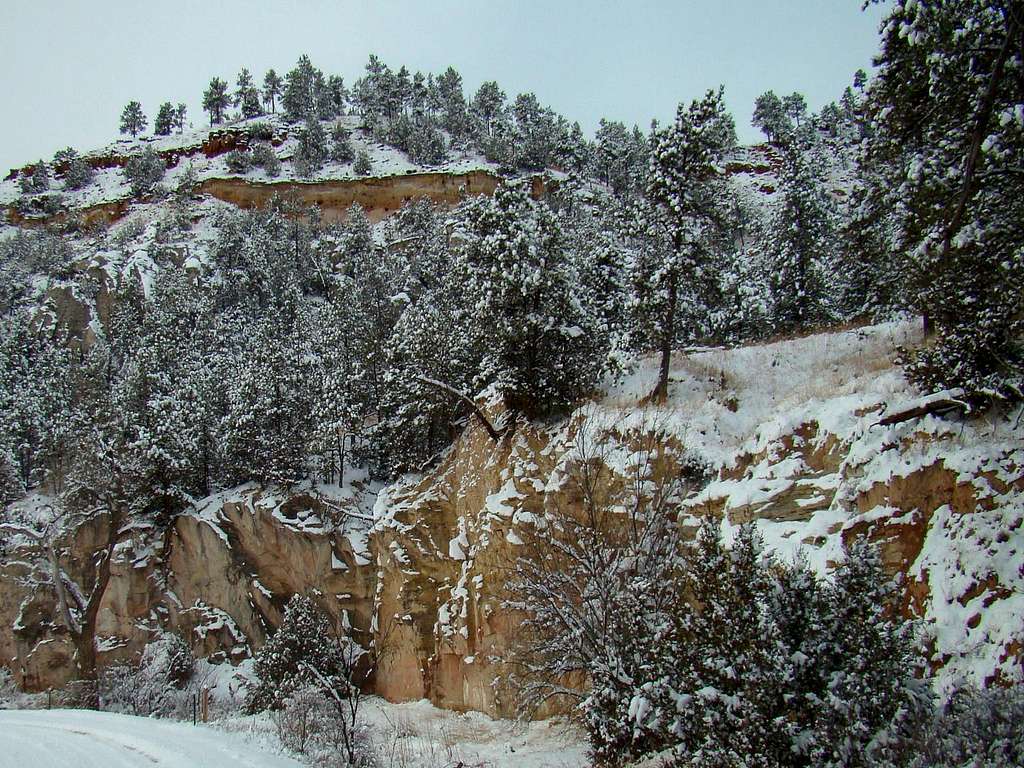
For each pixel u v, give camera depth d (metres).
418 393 36.28
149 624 41.16
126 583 41.56
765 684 8.36
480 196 32.16
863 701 8.16
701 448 20.34
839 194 63.59
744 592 9.19
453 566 28.64
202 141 130.38
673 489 17.75
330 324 52.53
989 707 8.14
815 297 38.59
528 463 24.97
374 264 71.44
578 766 14.62
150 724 17.14
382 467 41.97
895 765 7.75
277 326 58.06
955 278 14.38
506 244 27.98
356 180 107.06
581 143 114.25
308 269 84.31
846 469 15.11
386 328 47.19
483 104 138.00
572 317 27.66
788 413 18.14
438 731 21.42
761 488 16.81
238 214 101.75
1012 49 11.40
